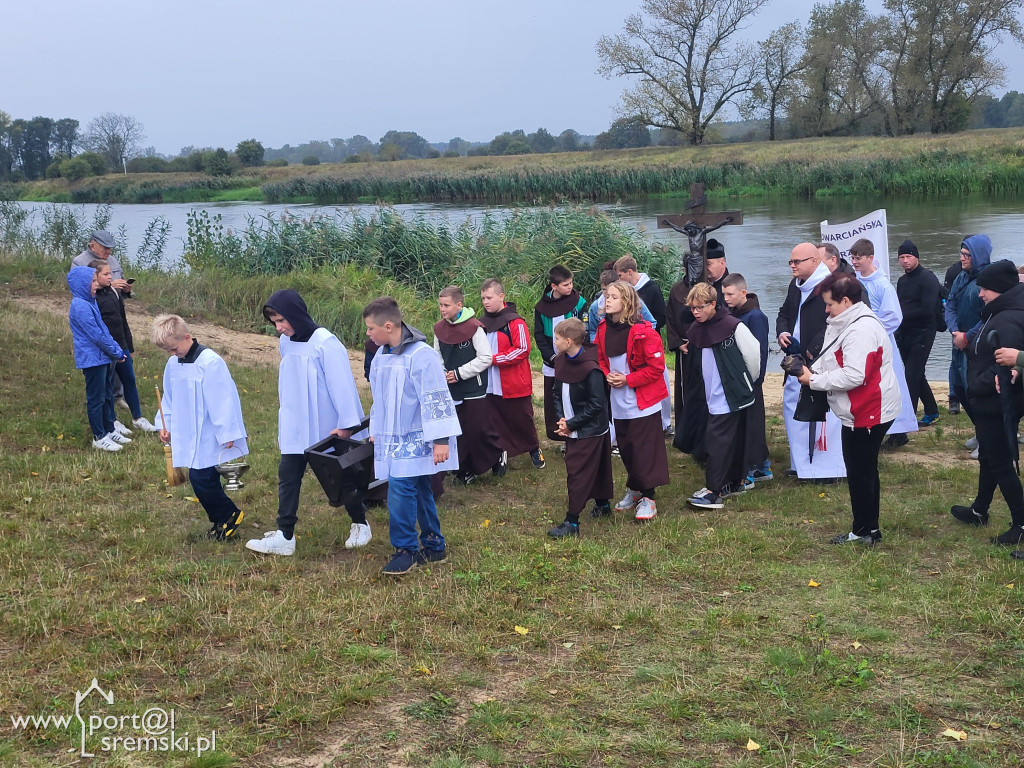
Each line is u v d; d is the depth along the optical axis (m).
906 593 4.94
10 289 13.62
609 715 3.77
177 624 4.53
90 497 6.59
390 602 4.86
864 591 5.01
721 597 4.99
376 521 6.35
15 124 107.38
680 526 6.19
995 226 26.67
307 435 5.52
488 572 5.30
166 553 5.64
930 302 8.53
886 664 4.17
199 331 13.42
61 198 69.19
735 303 7.14
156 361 10.88
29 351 10.11
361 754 3.53
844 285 5.50
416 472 5.24
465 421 7.29
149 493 6.77
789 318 7.40
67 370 9.67
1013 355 5.38
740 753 3.51
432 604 4.84
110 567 5.28
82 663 4.12
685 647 4.39
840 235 9.33
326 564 5.54
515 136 109.38
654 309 8.27
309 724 3.71
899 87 61.88
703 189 8.93
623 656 4.31
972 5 57.91
